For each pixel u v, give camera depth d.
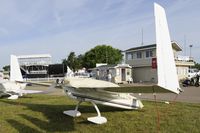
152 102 12.88
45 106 12.26
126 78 36.84
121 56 66.12
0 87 15.69
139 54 37.62
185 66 39.34
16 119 9.38
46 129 7.98
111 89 7.71
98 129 7.85
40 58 54.59
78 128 8.02
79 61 64.25
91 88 7.91
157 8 5.10
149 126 7.94
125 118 9.03
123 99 9.65
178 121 8.41
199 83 25.89
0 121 9.09
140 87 6.52
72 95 8.49
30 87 25.95
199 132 7.23
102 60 62.25
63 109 11.22
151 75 35.47
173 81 5.41
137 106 10.19
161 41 5.14
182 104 11.95
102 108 10.94
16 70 16.48
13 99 15.37
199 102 12.77
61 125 8.41
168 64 5.30
